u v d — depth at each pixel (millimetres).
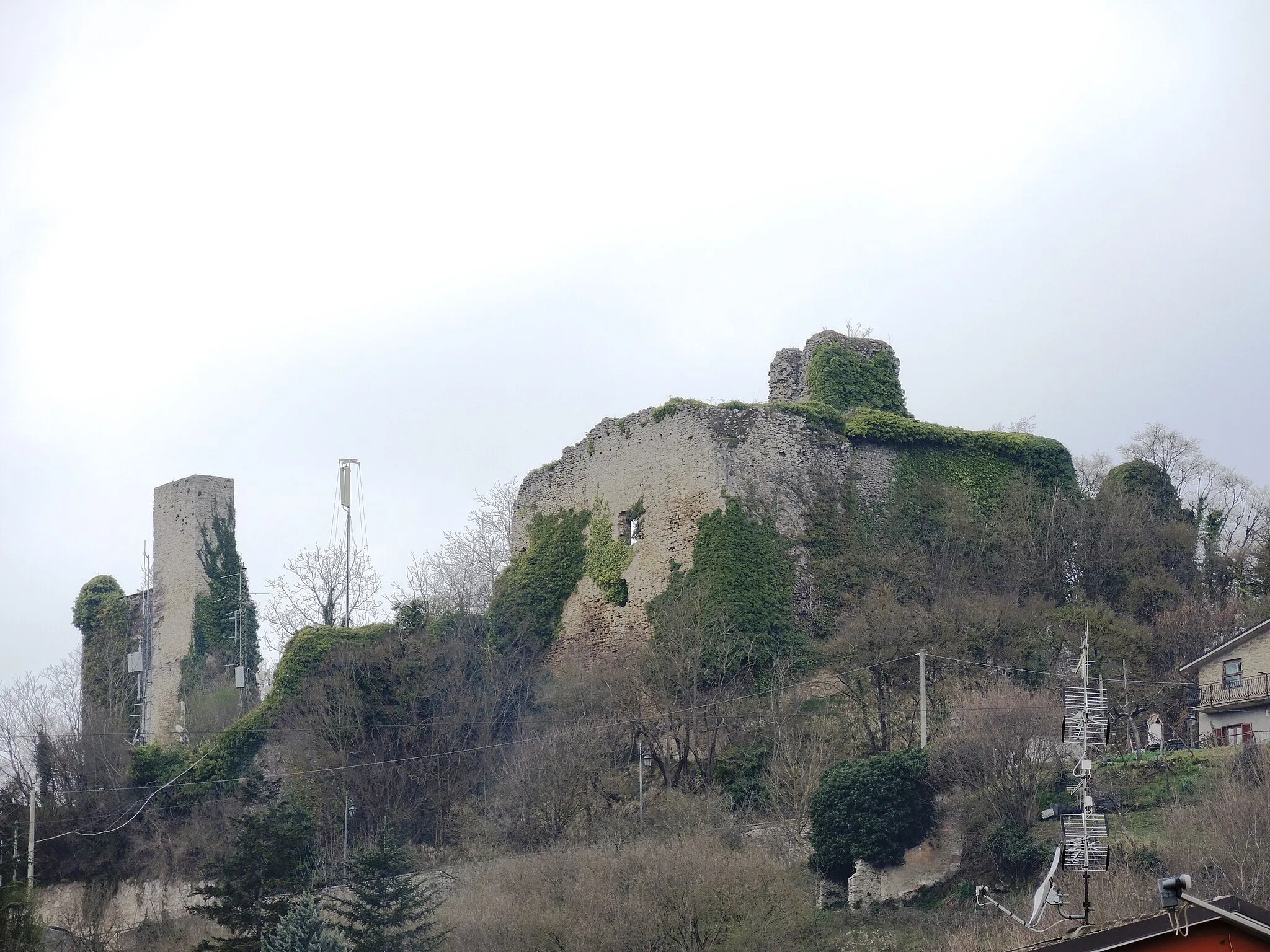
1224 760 42062
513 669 58469
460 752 53719
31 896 48875
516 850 47281
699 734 50344
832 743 48469
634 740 50906
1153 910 30234
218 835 52875
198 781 57125
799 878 41469
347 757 53781
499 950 38281
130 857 55094
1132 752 46281
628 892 39000
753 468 56344
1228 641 49188
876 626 51781
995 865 39875
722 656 53000
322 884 44656
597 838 45438
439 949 39344
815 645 54500
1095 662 52188
